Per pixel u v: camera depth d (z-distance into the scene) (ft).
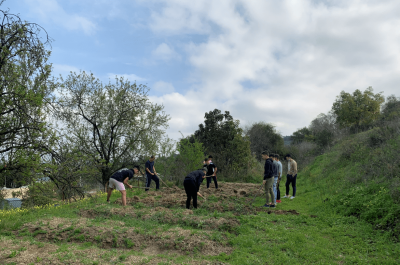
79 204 30.37
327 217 24.02
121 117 60.29
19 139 30.09
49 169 32.01
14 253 14.98
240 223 21.66
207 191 38.70
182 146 63.10
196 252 16.06
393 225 19.63
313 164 63.21
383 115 76.48
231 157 74.79
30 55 29.66
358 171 34.47
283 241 18.02
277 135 131.95
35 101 27.96
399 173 27.09
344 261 15.26
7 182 34.88
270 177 29.94
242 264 14.26
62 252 15.64
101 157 58.08
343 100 83.56
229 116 82.48
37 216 24.09
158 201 30.89
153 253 16.28
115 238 17.53
